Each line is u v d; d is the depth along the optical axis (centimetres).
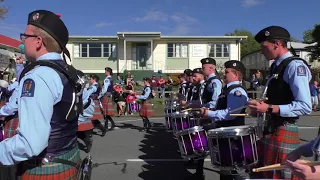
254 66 4606
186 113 541
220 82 489
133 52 2897
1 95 625
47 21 192
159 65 2905
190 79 737
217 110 388
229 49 2894
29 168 187
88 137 677
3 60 935
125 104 1438
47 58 192
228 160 324
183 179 500
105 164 588
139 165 583
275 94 280
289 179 265
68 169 194
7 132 381
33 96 173
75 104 196
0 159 176
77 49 2897
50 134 184
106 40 2883
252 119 1045
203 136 421
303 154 206
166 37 2864
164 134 920
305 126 1051
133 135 902
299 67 267
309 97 263
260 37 294
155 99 1923
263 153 297
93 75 862
